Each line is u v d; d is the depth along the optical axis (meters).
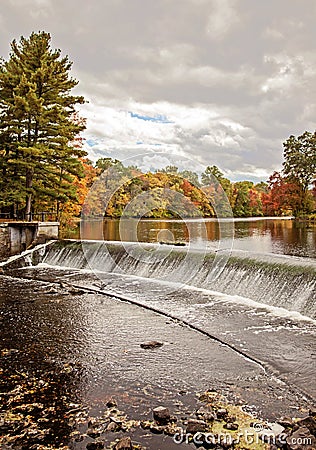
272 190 42.06
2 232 17.33
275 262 10.66
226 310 9.50
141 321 8.93
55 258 16.56
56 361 6.80
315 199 39.75
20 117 20.17
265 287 10.30
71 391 5.74
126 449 4.35
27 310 9.78
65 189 21.38
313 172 40.06
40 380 6.09
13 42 21.55
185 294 11.09
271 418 4.96
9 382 6.03
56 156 20.98
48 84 20.91
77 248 16.06
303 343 7.30
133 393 5.68
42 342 7.68
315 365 6.40
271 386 5.82
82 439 4.57
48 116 20.11
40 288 12.12
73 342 7.68
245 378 6.08
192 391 5.72
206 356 6.93
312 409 5.16
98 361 6.79
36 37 21.92
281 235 23.52
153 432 4.70
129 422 4.91
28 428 4.79
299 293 9.41
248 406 5.26
